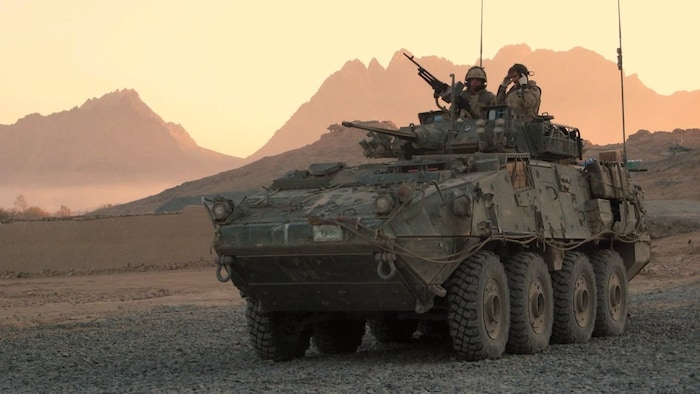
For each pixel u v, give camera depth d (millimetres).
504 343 12828
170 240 46094
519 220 13516
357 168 13844
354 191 12781
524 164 14242
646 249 18641
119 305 29109
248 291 13031
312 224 11805
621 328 16547
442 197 12094
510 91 16453
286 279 12562
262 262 12398
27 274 44531
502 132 14617
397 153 15648
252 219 12531
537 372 11156
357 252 11734
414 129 14992
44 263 45312
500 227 12883
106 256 45625
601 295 15938
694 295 25047
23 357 15672
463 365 11883
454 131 15117
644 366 11328
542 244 14125
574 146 16875
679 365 11367
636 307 21406
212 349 15758
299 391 10055
